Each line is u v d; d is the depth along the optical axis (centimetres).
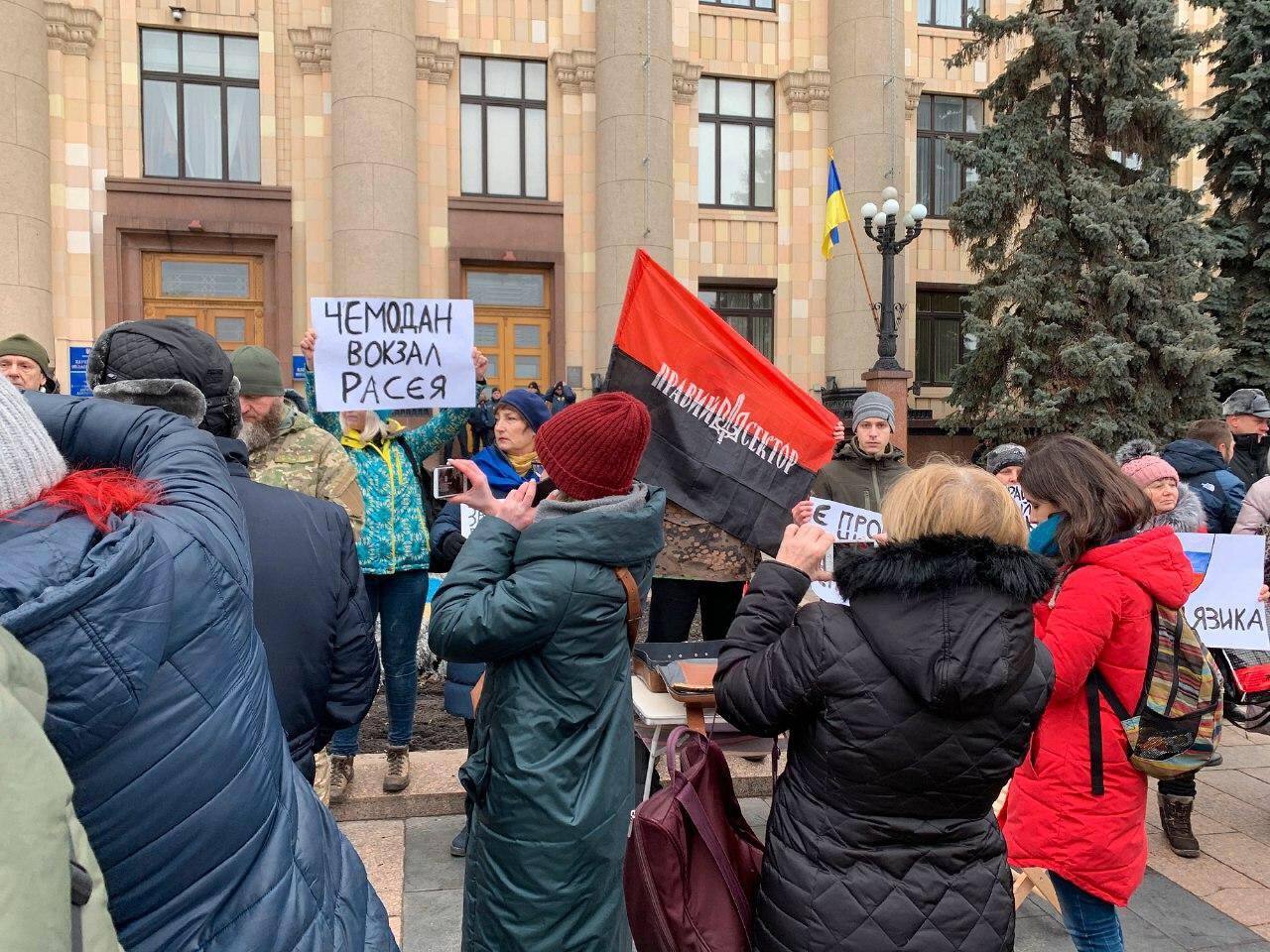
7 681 79
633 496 211
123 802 94
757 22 1661
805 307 1691
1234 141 1365
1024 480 263
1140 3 1254
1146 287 1244
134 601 92
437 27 1514
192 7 1428
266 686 118
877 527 388
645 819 173
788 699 169
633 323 387
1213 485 512
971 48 1367
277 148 1465
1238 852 370
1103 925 243
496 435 406
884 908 161
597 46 1536
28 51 1302
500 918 201
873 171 1619
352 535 214
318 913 115
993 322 1345
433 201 1516
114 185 1395
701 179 1667
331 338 393
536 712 202
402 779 400
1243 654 409
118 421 134
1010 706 163
